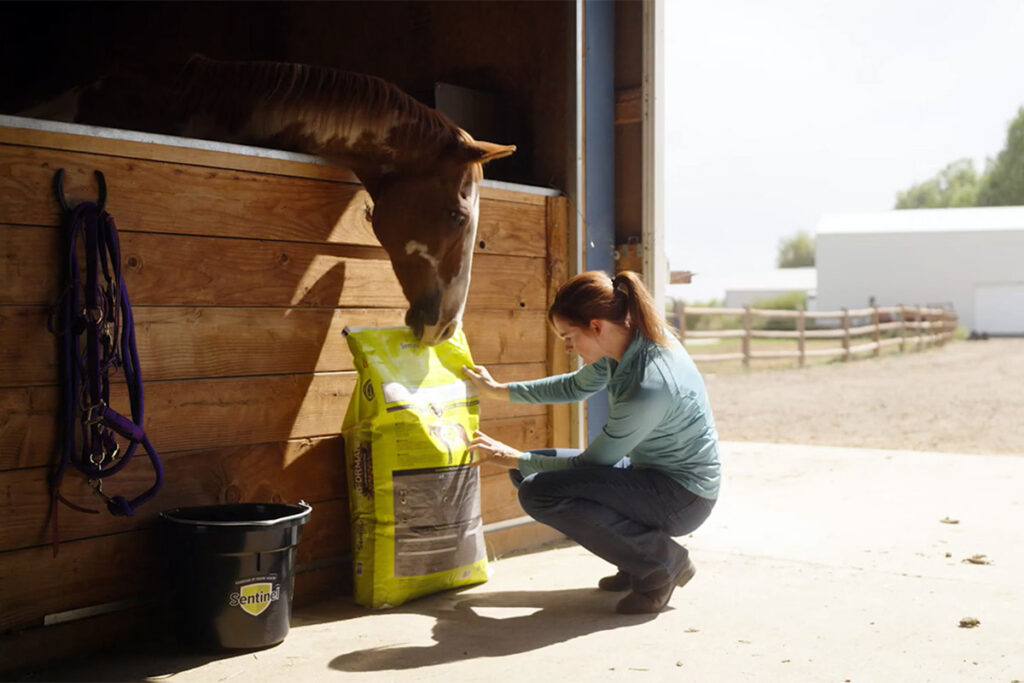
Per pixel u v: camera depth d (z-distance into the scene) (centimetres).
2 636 192
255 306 237
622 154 349
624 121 348
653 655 206
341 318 259
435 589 256
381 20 395
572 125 326
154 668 198
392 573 243
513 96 345
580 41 327
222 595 203
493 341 302
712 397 998
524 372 315
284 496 246
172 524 206
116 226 207
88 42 473
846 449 580
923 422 785
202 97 249
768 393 1040
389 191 246
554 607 247
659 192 344
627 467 256
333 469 259
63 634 203
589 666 199
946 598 254
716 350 1800
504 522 311
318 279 252
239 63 249
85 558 206
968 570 285
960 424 770
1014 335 2638
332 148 242
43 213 196
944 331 2009
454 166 242
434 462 250
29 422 195
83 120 262
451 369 269
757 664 200
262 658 205
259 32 447
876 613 239
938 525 353
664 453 242
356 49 407
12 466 193
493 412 303
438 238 242
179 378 221
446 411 258
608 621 233
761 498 412
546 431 326
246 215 233
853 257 3164
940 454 554
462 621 233
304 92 238
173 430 221
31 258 195
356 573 248
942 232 3023
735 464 517
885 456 547
